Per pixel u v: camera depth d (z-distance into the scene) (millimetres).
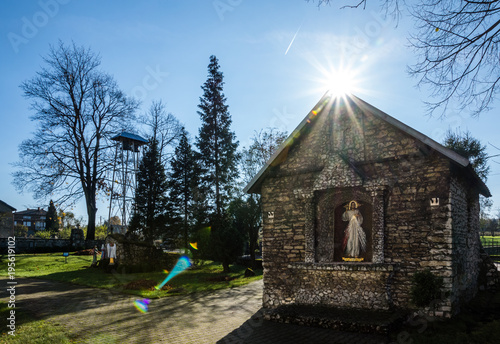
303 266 12688
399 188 11625
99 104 40094
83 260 31172
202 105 34438
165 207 31359
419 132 11141
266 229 14156
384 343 8906
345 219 12625
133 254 25781
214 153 33531
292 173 13867
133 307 13688
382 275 11281
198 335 9906
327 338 9430
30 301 14570
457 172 11797
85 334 9891
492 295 14852
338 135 13062
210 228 30281
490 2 6949
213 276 23344
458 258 11453
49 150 37875
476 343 8430
